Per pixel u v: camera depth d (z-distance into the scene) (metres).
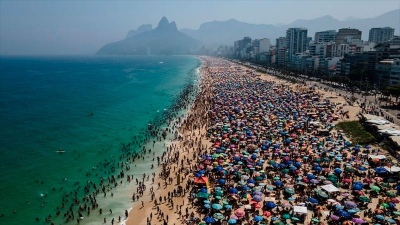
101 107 154.62
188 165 81.44
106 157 87.94
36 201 63.47
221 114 127.38
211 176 71.44
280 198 61.19
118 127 118.12
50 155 88.25
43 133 108.56
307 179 66.75
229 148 88.06
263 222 52.94
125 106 157.12
